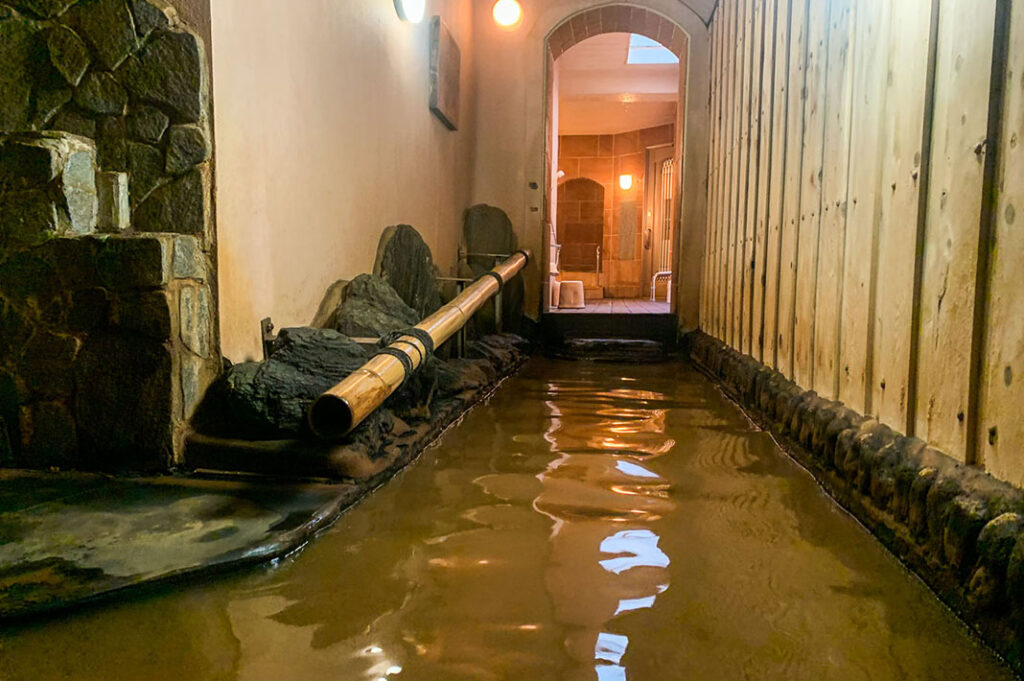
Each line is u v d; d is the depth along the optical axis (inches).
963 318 79.2
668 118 514.6
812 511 107.8
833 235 126.9
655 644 67.7
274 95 139.6
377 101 199.0
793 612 74.5
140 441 115.6
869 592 79.5
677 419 177.6
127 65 117.1
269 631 69.8
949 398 82.6
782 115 166.7
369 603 76.0
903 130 96.3
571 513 106.3
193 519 96.2
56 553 84.5
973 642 68.0
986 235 75.0
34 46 118.0
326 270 167.3
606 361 296.4
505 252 314.7
